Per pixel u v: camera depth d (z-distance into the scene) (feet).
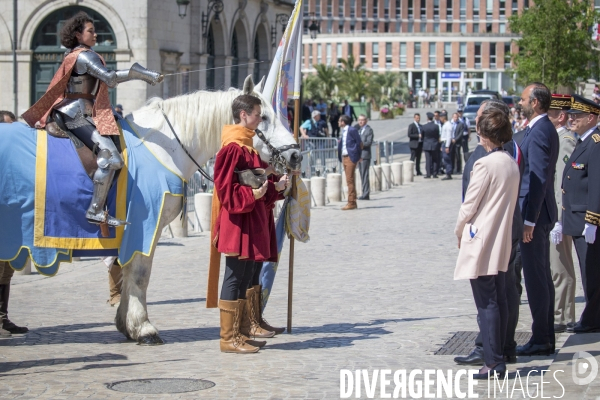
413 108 290.56
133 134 30.63
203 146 31.17
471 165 26.55
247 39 143.95
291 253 32.42
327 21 367.66
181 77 121.60
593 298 32.17
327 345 30.37
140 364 27.73
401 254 52.49
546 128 28.32
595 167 30.76
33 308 37.68
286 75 34.01
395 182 104.42
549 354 29.01
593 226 30.76
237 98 29.27
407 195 92.17
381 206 81.41
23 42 113.80
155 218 30.04
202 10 125.18
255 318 31.86
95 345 30.55
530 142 28.19
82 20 29.32
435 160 113.19
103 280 45.24
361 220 70.38
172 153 30.89
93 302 39.19
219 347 30.17
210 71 134.21
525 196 28.02
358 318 35.04
